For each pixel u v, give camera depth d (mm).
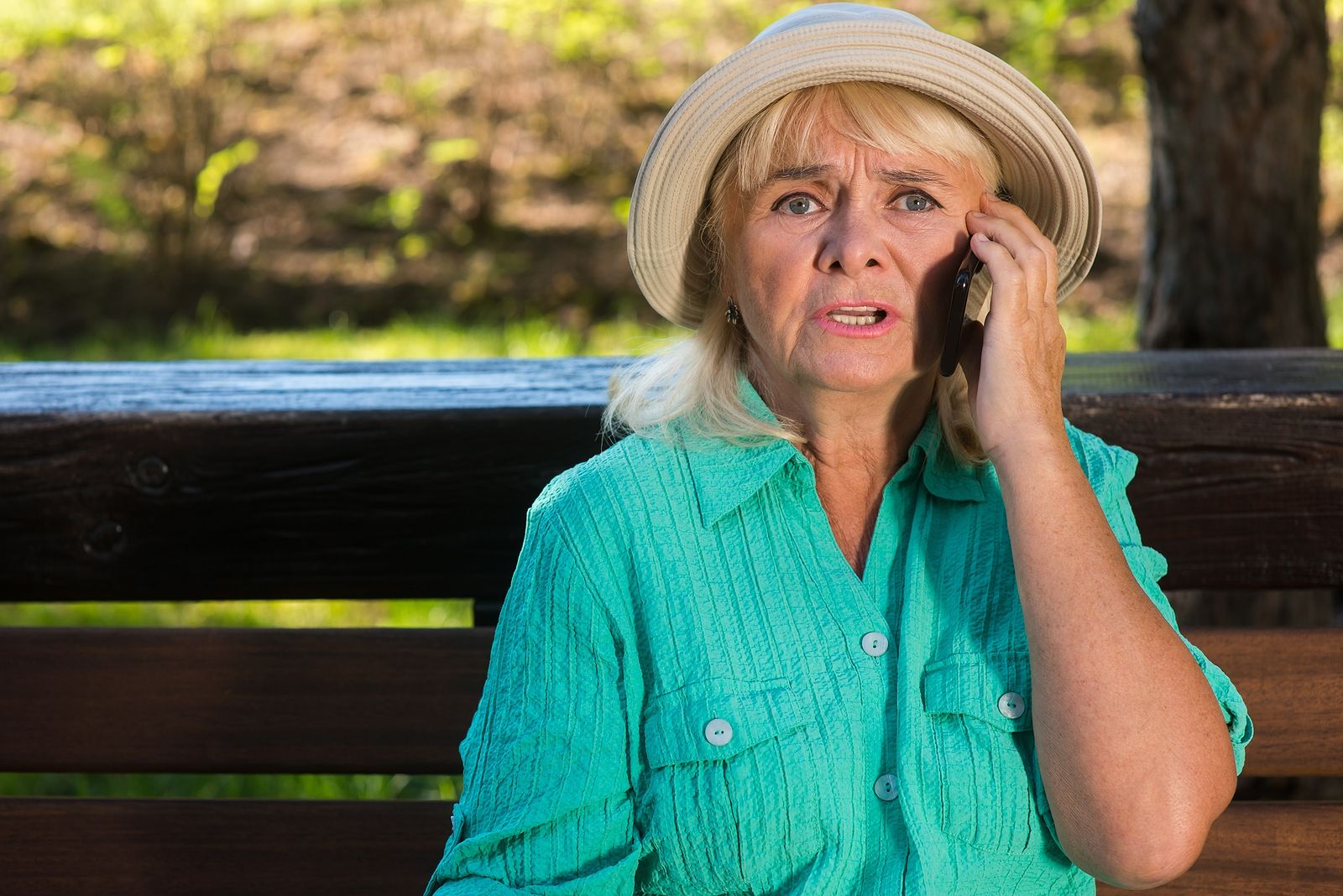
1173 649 1425
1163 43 3125
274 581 1949
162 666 1934
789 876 1479
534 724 1506
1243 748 1530
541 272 8445
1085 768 1397
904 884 1442
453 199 8812
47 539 1930
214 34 8805
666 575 1535
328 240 8688
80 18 9141
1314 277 3215
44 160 9000
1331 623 3070
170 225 8555
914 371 1559
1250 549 1928
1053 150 1567
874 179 1529
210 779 3520
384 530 1939
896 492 1616
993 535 1592
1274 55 3062
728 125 1542
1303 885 1884
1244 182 3117
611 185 8914
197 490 1922
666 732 1488
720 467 1578
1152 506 1928
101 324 8289
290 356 7367
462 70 9320
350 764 1938
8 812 1938
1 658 1937
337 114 9250
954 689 1489
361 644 1934
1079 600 1431
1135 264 7746
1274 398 1896
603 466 1604
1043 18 8094
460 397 1965
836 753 1465
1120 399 1900
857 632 1523
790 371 1552
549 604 1537
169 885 1938
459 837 1521
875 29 1480
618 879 1477
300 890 1938
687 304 1787
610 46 9148
